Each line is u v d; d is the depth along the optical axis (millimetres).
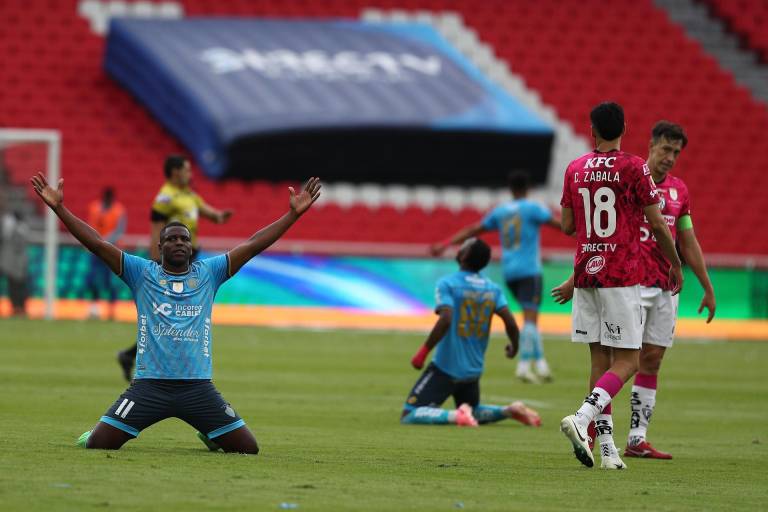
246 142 104750
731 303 91625
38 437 28375
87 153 107312
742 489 23844
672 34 130875
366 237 107562
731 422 39438
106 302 87250
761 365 64375
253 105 107125
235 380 48750
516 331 37938
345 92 112438
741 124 124312
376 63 118062
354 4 128625
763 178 119750
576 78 125875
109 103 112188
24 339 64688
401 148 111438
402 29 124688
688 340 83125
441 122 111438
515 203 53250
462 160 113625
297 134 106688
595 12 131375
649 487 23594
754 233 116500
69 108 110625
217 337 71000
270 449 27922
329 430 33500
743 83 130250
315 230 106438
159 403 25750
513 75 125125
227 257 26281
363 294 87750
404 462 26469
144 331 25859
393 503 20297
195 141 106938
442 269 88688
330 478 23125
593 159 27234
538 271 52844
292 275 87188
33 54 114125
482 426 36625
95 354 57188
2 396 39219
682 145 29734
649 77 127125
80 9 119375
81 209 103188
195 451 26531
